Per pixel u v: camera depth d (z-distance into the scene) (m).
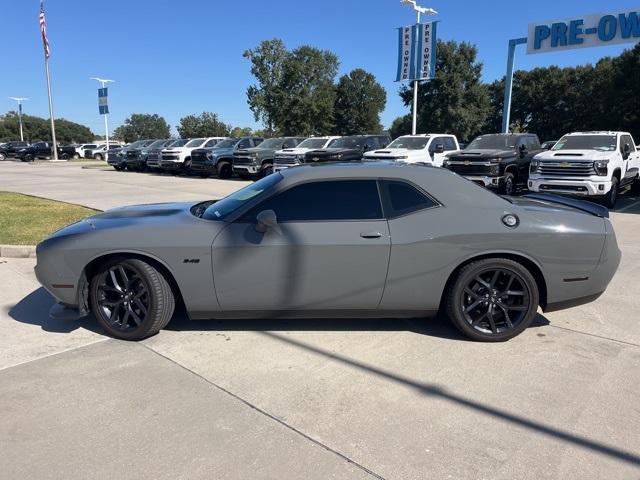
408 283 4.20
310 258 4.11
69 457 2.78
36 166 37.50
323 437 2.96
